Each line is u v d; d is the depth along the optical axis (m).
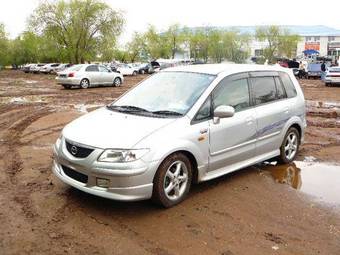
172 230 4.65
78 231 4.58
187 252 4.18
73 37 51.91
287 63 44.75
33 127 10.73
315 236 4.61
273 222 4.93
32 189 5.81
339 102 17.94
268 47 78.56
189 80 6.12
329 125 11.61
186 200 5.50
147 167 4.85
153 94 6.11
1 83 30.80
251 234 4.61
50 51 57.12
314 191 6.00
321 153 8.20
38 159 7.38
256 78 6.69
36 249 4.18
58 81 24.34
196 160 5.46
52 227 4.66
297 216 5.12
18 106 15.34
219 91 5.95
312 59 61.84
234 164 6.18
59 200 5.41
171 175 5.21
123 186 4.77
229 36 78.19
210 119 5.68
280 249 4.29
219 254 4.16
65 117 12.51
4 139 9.19
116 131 5.11
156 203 5.16
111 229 4.64
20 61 76.06
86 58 52.88
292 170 7.00
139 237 4.47
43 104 16.05
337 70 28.05
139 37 79.81
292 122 7.19
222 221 4.92
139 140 4.91
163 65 57.66
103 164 4.80
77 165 5.01
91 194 5.29
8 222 4.77
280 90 7.14
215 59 78.75
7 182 6.11
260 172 6.83
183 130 5.30
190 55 79.94
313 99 19.25
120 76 26.39
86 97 18.92
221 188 6.00
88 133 5.16
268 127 6.66
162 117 5.44
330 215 5.17
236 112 6.13
